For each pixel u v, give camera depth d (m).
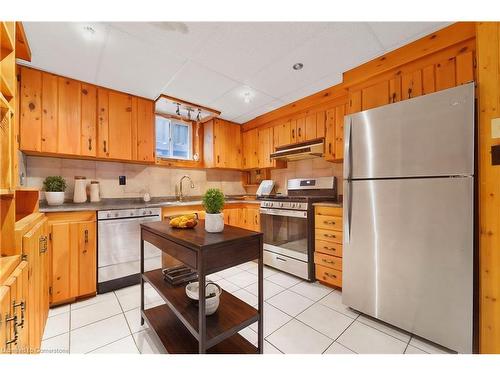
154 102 2.91
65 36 1.67
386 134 1.67
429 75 1.76
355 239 1.85
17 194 1.64
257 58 2.01
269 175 3.99
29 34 1.63
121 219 2.34
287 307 1.99
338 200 2.98
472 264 1.32
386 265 1.67
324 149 2.78
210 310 1.24
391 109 1.64
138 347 1.45
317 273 2.51
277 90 2.67
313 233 2.57
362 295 1.81
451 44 1.63
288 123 3.24
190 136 3.73
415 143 1.53
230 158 3.86
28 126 2.04
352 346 1.48
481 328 1.31
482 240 1.32
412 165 1.54
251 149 3.87
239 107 3.22
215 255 1.10
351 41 1.79
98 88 2.47
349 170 1.87
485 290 1.30
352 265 1.88
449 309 1.40
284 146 3.30
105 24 1.56
